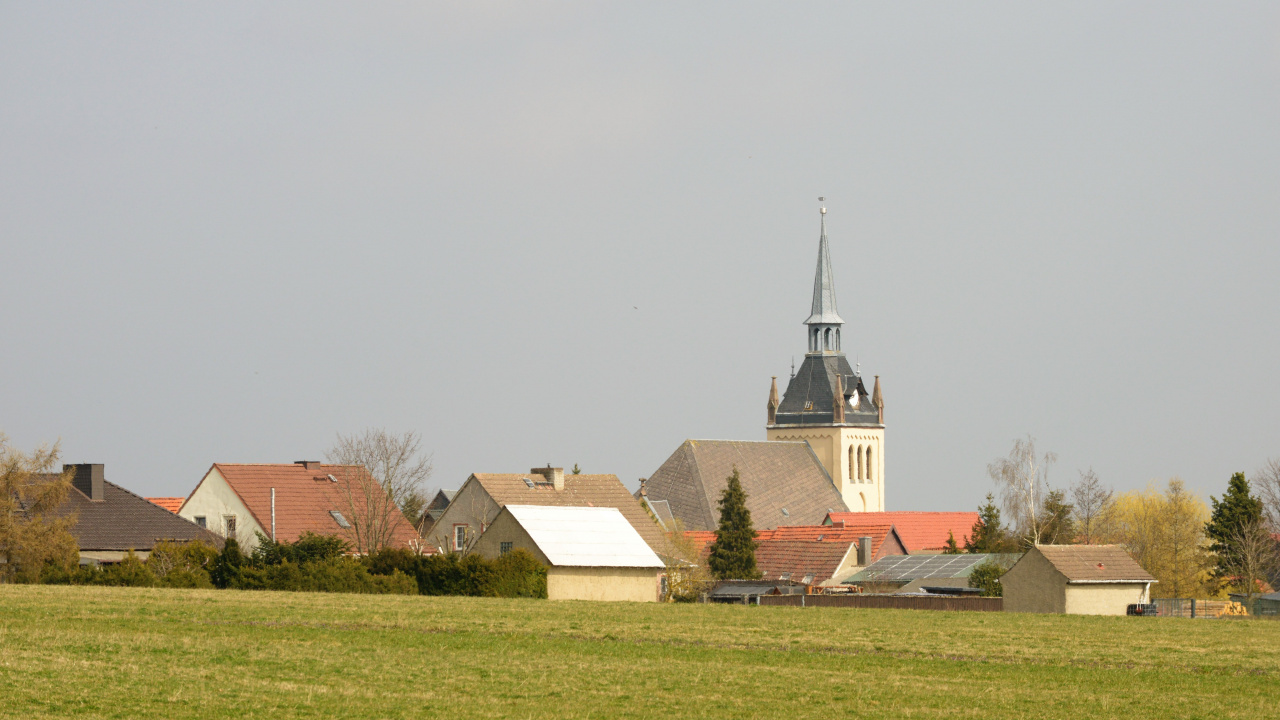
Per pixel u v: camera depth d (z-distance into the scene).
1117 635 105.19
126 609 101.38
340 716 65.00
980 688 77.50
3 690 66.31
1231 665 88.12
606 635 97.00
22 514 135.25
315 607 108.81
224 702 66.50
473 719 65.12
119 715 62.91
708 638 96.94
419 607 112.75
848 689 76.19
